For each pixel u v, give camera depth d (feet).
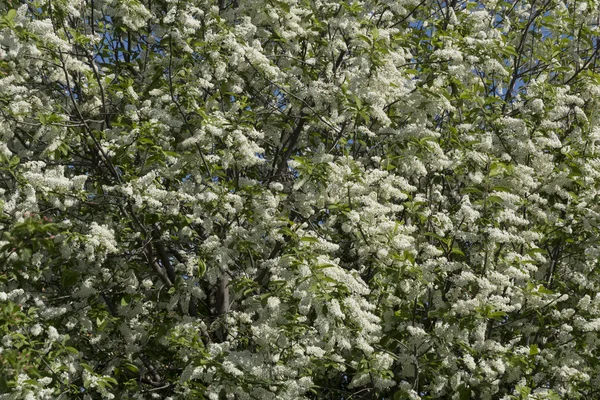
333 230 26.50
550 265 27.35
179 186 25.58
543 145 26.53
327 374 26.11
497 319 23.97
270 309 23.09
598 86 28.63
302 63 29.12
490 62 27.53
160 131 25.55
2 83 24.59
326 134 30.86
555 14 32.68
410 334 24.18
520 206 26.86
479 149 26.91
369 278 26.99
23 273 21.70
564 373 23.39
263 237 26.55
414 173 27.61
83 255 22.41
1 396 19.74
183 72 26.17
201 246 24.52
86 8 29.19
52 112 24.79
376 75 25.29
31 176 22.30
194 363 21.27
